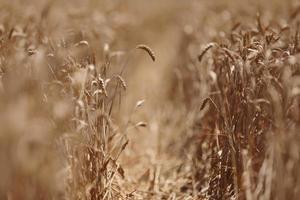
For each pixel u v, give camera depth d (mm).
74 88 6520
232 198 6965
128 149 9859
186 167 9297
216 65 8359
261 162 6496
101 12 13586
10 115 4715
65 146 6039
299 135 5773
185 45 13469
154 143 10609
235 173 6664
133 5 21172
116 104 11148
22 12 11562
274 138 5781
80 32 8719
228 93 7379
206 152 8570
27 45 8086
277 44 7836
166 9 23438
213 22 13109
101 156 6766
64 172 5695
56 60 6996
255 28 8664
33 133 4852
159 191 8547
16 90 5215
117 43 12945
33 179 5102
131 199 7738
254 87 6520
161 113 11945
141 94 13352
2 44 7340
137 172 9391
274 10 12422
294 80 5926
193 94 10680
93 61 7051
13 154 4766
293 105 6113
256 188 6141
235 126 7035
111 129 7621
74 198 5980
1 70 6645
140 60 17062
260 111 6621
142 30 19281
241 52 7098
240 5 14039
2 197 5059
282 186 5629
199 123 9492
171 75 13758
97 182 6672
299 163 5566
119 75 6918
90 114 6656
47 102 5938
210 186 7688
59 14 12695
